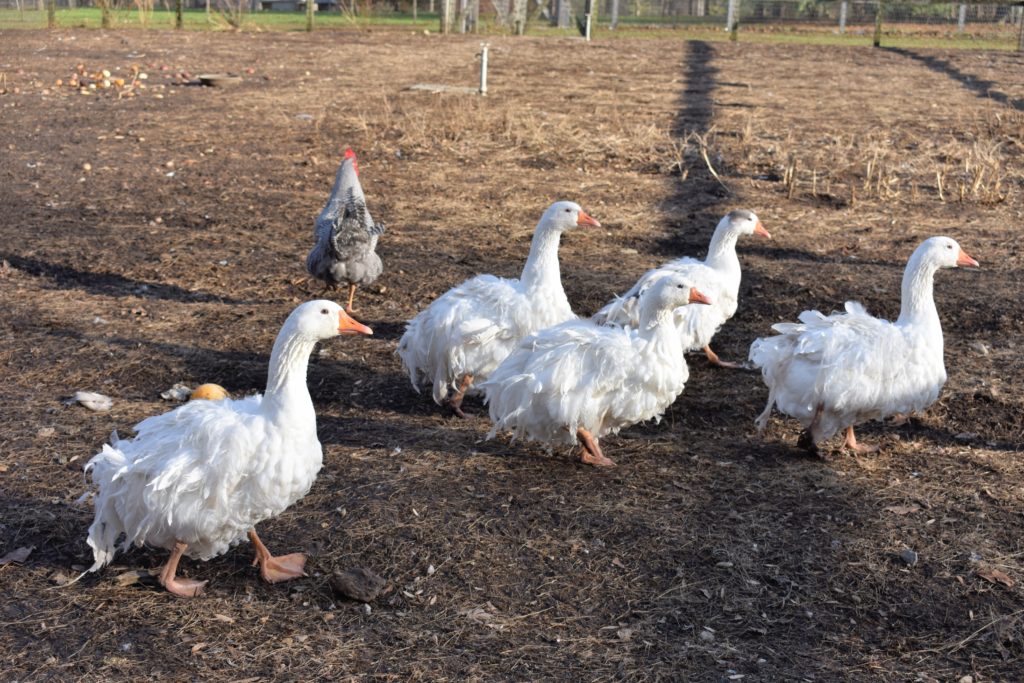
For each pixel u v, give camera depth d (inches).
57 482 211.8
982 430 248.2
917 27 1481.3
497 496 211.0
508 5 1451.8
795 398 224.8
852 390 218.8
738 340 310.0
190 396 260.2
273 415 167.9
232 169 513.0
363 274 318.3
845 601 177.9
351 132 604.4
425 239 402.9
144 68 874.1
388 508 203.9
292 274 361.1
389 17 1537.9
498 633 168.1
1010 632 169.5
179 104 698.2
